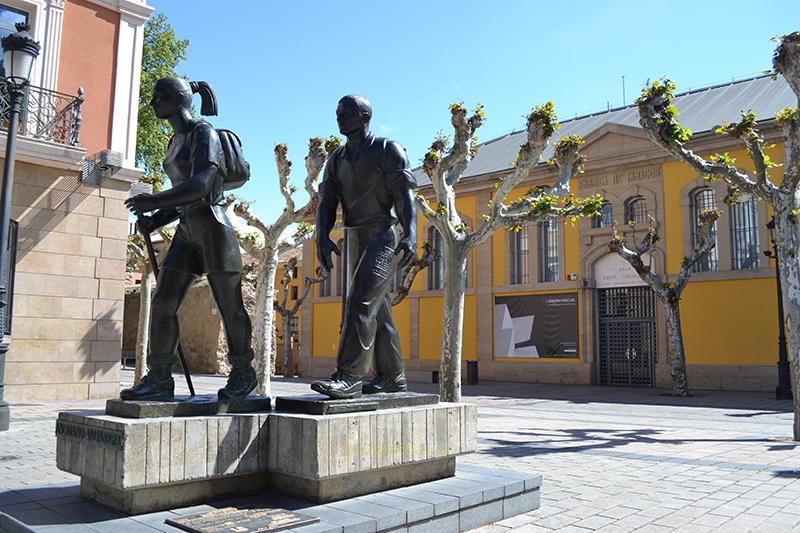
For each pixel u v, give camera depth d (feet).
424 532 14.21
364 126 17.93
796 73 33.99
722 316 80.02
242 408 15.44
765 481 22.68
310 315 123.54
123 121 55.93
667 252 84.89
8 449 28.02
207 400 15.08
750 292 78.33
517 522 16.51
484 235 47.98
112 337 52.85
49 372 49.60
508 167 102.89
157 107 16.33
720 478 23.26
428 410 16.51
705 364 80.48
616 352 89.56
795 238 34.65
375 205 17.72
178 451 13.51
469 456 28.50
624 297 89.61
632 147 88.17
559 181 52.24
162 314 15.67
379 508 13.98
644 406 57.57
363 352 16.43
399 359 18.49
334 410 14.93
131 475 12.81
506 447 31.40
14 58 33.88
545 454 29.17
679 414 50.14
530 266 98.22
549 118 45.85
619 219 89.04
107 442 13.34
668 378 83.20
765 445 32.45
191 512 13.60
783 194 35.04
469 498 15.51
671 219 84.94
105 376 52.19
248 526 12.41
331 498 14.62
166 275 15.81
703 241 70.38
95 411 15.33
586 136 91.91
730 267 80.12
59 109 52.11
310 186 53.83
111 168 52.47
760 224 78.43
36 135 48.85
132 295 127.24
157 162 91.86
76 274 51.49
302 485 14.82
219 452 14.15
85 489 14.93
